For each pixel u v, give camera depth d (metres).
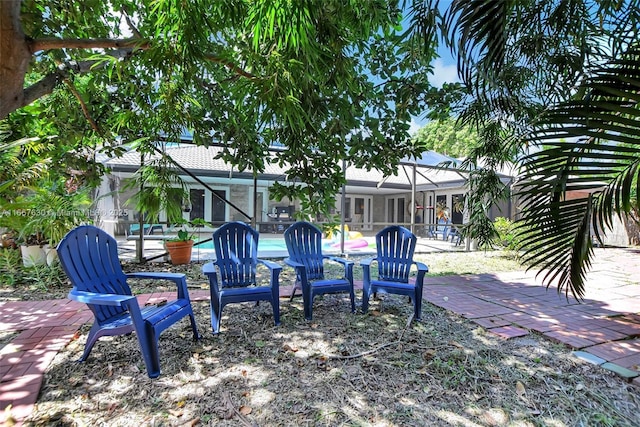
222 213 13.28
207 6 2.00
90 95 4.10
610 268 6.69
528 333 3.17
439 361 2.59
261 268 6.07
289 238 4.05
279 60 2.18
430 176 12.72
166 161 4.89
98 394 2.10
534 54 3.19
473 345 2.89
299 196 3.88
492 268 6.60
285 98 2.28
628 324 3.41
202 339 2.93
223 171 9.86
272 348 2.78
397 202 16.36
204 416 1.92
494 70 2.50
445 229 11.45
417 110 3.81
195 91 3.81
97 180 5.32
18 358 2.50
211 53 2.49
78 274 2.45
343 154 3.77
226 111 4.01
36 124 4.61
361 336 3.05
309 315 3.45
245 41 2.46
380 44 3.54
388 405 2.05
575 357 2.69
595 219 1.67
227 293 3.11
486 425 1.89
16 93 1.75
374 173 13.22
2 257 5.01
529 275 5.86
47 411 1.92
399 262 4.11
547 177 1.77
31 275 4.77
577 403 2.10
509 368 2.51
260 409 1.99
